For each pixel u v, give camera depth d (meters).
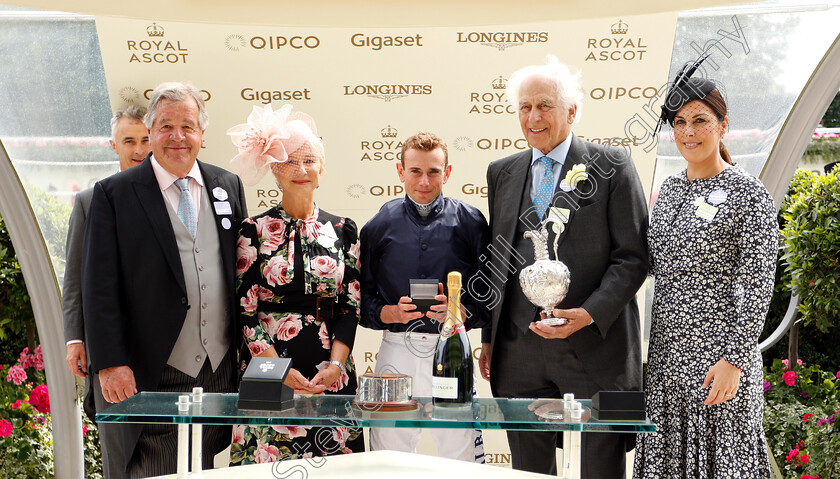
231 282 3.18
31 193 4.50
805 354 7.05
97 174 4.65
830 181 5.66
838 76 4.00
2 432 5.07
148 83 4.32
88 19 4.35
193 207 3.20
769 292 2.91
